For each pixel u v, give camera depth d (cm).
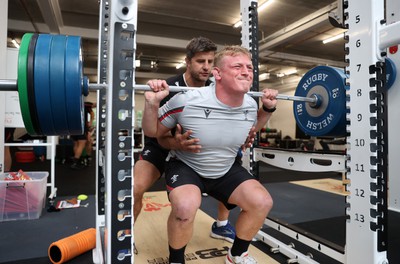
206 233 212
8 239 206
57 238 209
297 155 173
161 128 150
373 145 126
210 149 146
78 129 116
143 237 204
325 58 908
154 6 573
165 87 128
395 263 170
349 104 136
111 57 98
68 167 576
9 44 745
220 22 652
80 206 291
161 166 177
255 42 204
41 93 100
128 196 102
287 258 175
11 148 714
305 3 553
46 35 107
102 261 140
